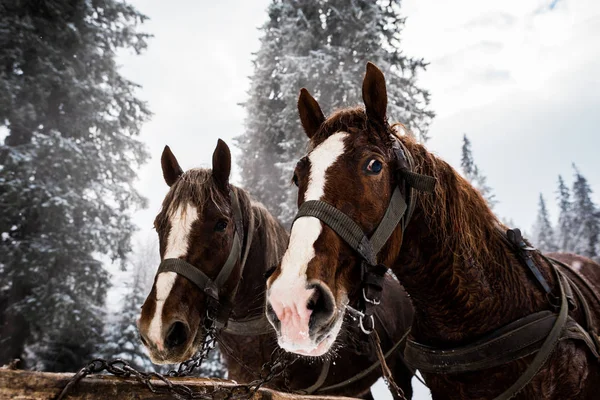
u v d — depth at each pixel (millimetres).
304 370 3324
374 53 12391
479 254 2262
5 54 12570
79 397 1181
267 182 14438
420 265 2254
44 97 12656
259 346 3432
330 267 1713
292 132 12508
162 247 3039
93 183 12648
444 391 2305
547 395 2076
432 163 2324
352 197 1861
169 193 3219
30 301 10922
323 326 1628
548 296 2271
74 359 12305
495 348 2086
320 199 1831
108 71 14711
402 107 11914
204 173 3273
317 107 2469
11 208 11180
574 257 3699
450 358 2180
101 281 12148
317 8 14133
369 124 2076
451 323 2262
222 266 3104
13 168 11344
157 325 2680
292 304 1583
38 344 12766
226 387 1450
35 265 11070
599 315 2547
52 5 13617
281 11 15688
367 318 1957
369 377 3615
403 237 2211
